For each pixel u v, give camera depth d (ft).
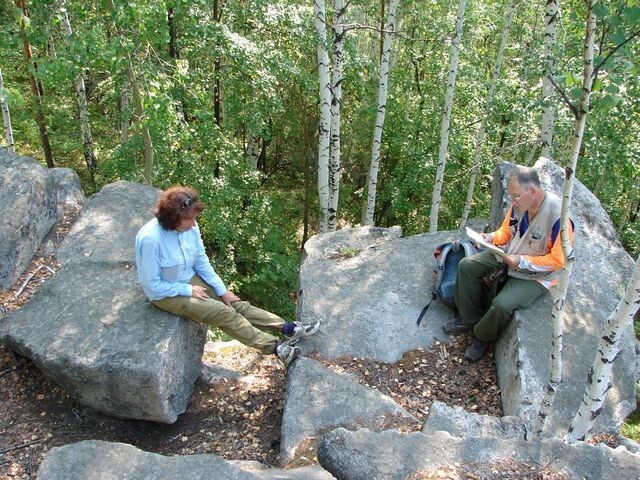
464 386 13.03
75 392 11.82
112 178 34.83
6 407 12.40
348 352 13.69
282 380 13.99
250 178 37.86
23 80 42.55
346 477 7.23
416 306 14.83
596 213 16.26
